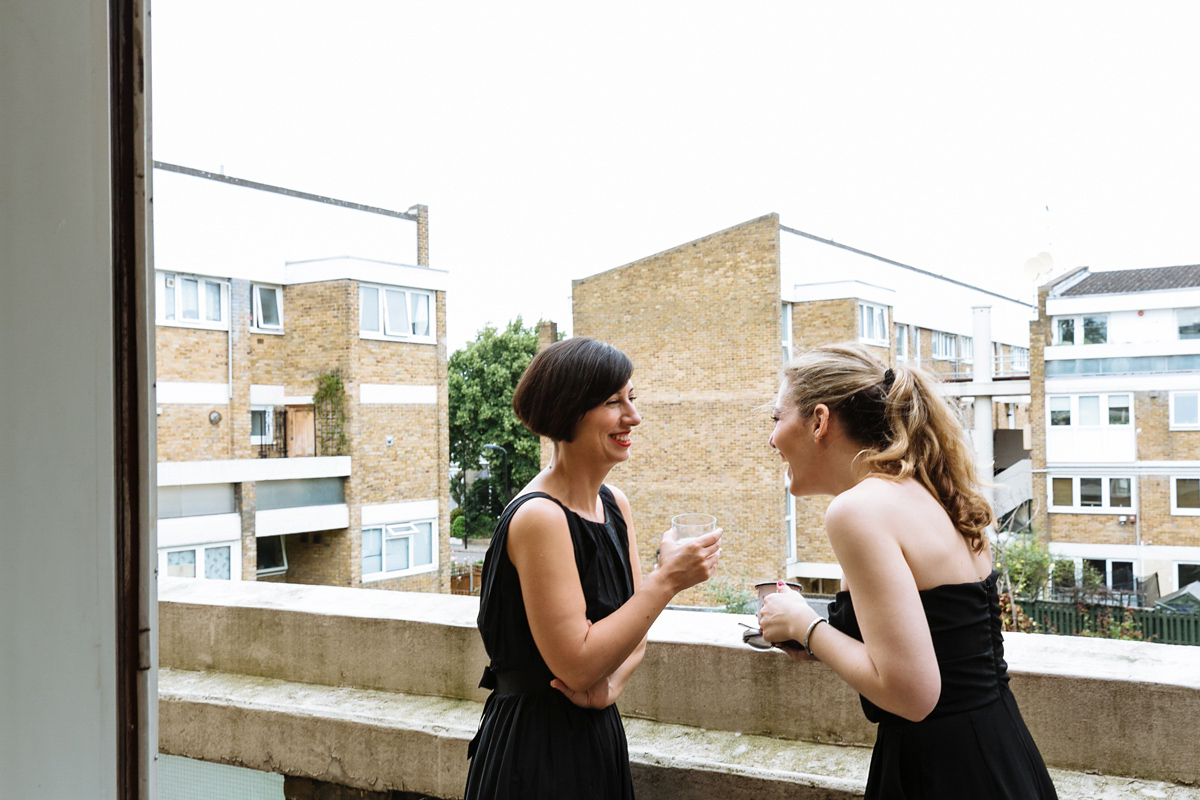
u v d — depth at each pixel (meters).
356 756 2.44
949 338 34.97
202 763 2.69
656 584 1.54
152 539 0.74
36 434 0.66
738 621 2.53
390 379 22.64
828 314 24.47
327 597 3.00
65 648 0.68
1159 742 1.90
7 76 0.65
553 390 1.60
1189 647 2.17
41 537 0.66
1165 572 24.83
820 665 2.20
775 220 22.98
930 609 1.37
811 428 1.57
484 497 39.59
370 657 2.71
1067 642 2.24
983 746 1.36
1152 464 25.03
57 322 0.67
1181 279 25.98
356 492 21.69
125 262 0.73
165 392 19.31
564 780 1.61
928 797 1.36
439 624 2.61
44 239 0.66
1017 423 35.00
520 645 1.63
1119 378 25.47
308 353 22.08
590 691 1.65
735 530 23.11
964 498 1.47
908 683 1.29
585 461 1.65
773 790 2.00
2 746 0.64
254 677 2.88
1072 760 1.98
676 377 23.91
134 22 0.73
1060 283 28.17
